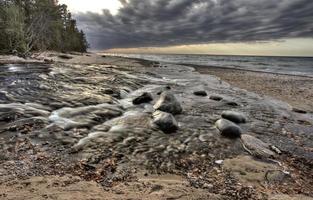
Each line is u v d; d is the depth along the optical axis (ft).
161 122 33.12
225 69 159.53
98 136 28.60
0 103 36.73
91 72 80.38
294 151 30.12
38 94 43.57
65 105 39.47
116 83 64.03
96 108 38.50
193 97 56.90
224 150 27.99
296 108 54.24
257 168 23.72
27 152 23.62
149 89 62.95
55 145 25.71
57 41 228.02
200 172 22.54
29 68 79.20
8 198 15.02
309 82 104.06
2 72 66.54
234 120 39.63
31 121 30.91
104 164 22.53
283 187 20.58
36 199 15.11
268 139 33.63
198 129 34.55
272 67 218.38
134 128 32.30
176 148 27.68
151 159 24.54
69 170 20.83
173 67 153.99
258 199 18.04
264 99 62.95
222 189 19.39
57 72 70.95
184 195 17.38
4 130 28.09
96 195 16.33
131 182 19.38
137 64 154.51
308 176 23.43
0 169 19.75
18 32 135.64
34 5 184.34
